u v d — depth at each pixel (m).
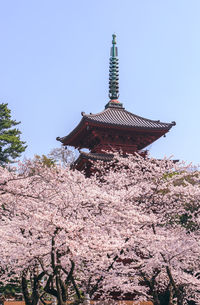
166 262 21.36
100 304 26.31
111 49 50.25
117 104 47.50
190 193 23.70
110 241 17.34
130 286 22.98
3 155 57.78
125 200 21.86
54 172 19.06
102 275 19.31
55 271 17.08
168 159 25.06
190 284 23.08
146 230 20.88
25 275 20.53
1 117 62.28
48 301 25.78
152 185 23.70
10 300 29.61
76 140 47.50
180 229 24.11
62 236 16.84
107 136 43.88
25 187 18.88
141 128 42.81
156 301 21.86
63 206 18.22
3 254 18.30
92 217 18.47
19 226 17.83
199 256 23.88
